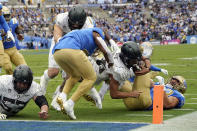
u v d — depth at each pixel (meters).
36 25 109.50
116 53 15.87
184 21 122.38
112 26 122.56
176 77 17.75
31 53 78.00
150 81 16.72
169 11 129.88
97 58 16.38
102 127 12.18
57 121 13.66
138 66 16.09
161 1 134.50
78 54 14.44
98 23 122.44
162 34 117.50
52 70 17.95
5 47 21.89
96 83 16.73
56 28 16.94
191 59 54.16
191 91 24.55
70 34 14.77
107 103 20.02
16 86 14.05
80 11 15.84
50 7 122.38
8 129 11.94
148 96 16.55
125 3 135.00
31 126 12.51
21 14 113.75
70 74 15.02
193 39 113.00
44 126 12.49
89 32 14.95
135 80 16.62
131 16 128.75
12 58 22.20
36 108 17.92
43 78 18.23
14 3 121.88
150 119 14.11
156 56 60.91
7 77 14.34
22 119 14.41
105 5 134.12
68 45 14.50
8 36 21.03
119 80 15.70
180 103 17.19
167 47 91.81
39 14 116.19
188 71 37.69
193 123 12.88
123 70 15.62
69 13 15.98
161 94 12.79
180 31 118.62
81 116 15.49
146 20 127.44
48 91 24.75
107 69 16.25
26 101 14.70
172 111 16.30
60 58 14.58
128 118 14.52
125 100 17.09
